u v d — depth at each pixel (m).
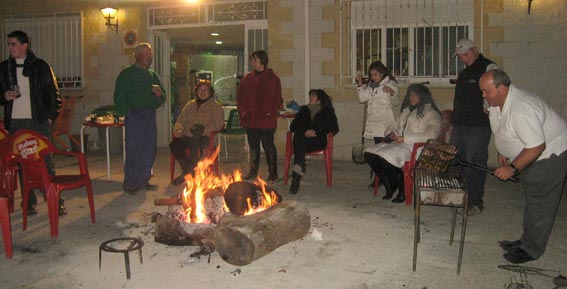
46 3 10.99
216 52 15.85
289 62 9.27
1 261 3.96
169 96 10.98
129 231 4.68
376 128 6.50
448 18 8.39
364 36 8.86
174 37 12.45
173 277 3.62
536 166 3.68
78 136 10.38
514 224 4.89
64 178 4.83
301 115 6.49
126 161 6.17
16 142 4.59
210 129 6.71
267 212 4.15
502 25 8.12
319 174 7.59
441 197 3.63
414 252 3.72
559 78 7.94
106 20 10.62
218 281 3.55
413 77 8.61
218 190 4.66
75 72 11.02
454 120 5.29
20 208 5.60
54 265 3.87
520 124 3.50
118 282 3.55
